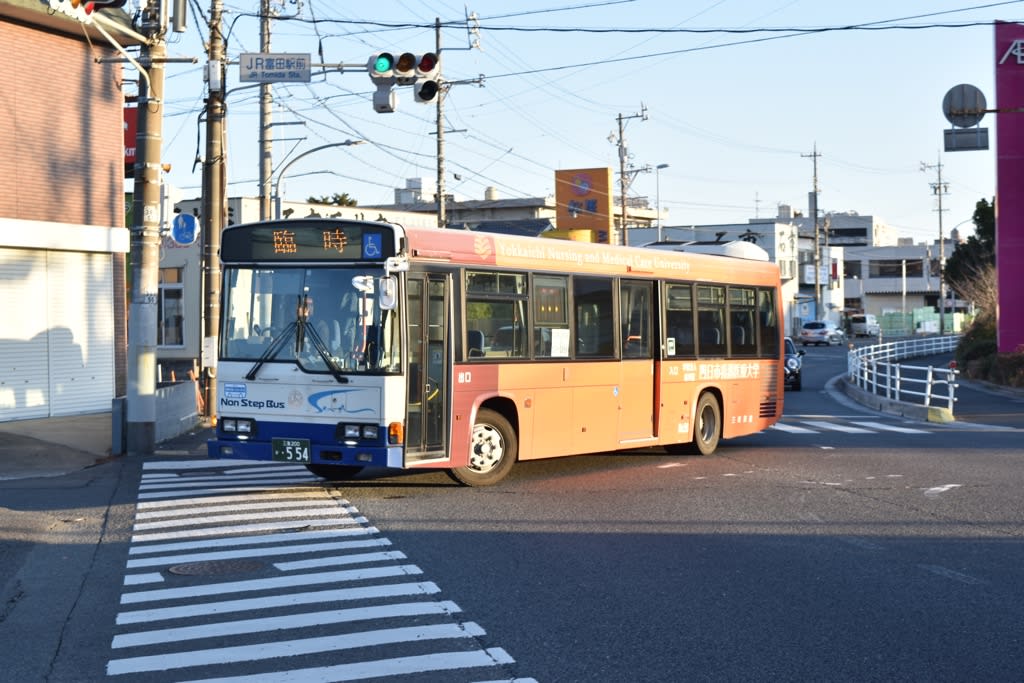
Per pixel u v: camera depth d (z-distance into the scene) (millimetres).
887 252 132625
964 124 26609
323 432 13172
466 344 14062
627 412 16812
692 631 7688
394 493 14117
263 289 13664
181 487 14727
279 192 33562
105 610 8359
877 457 18203
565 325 15695
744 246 20672
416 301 13375
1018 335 41000
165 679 6680
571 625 7840
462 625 7832
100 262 24109
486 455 14617
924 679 6641
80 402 23703
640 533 11328
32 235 22031
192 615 8180
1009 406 31500
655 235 96125
